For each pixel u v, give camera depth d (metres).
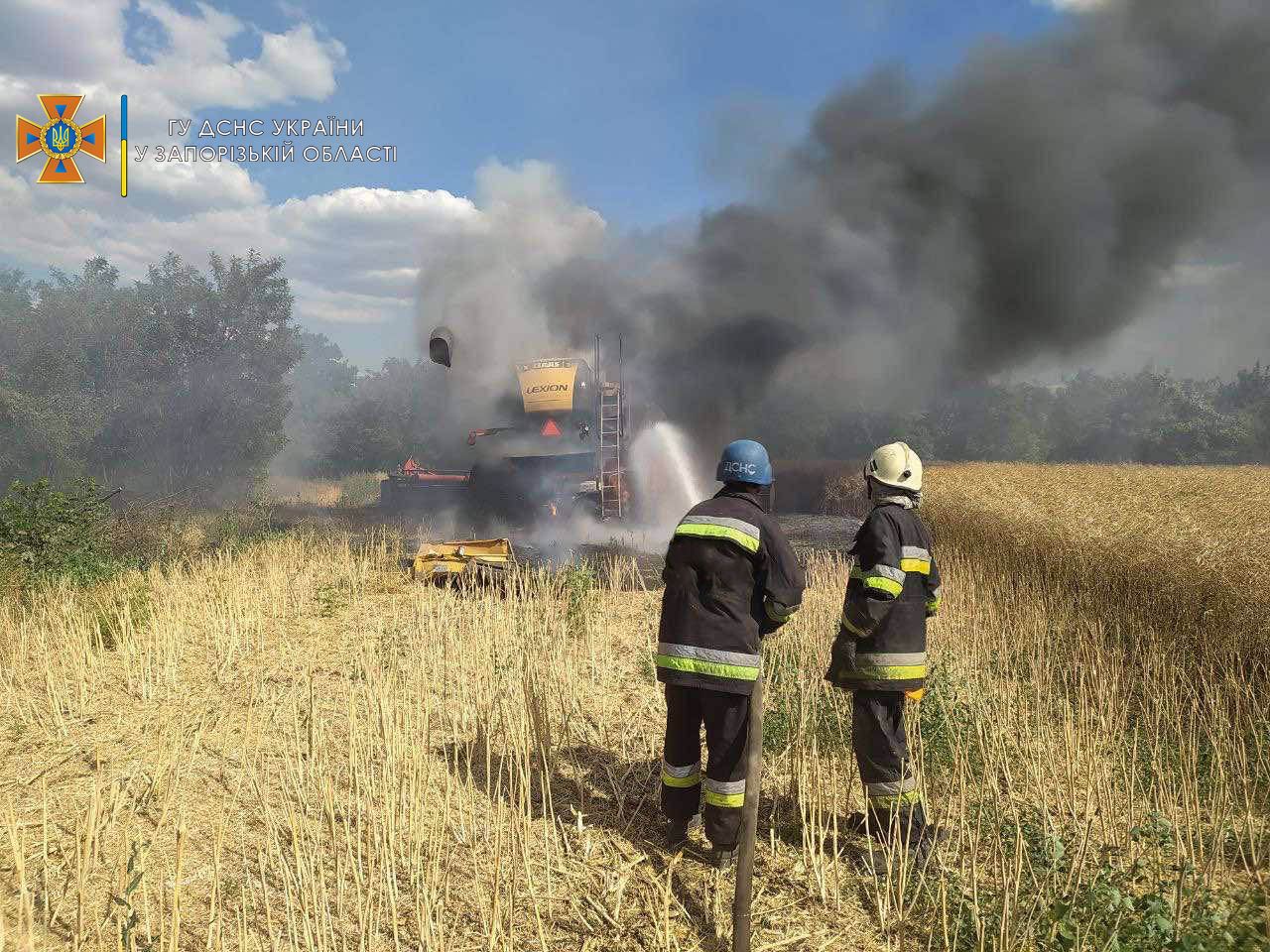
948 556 11.28
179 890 2.89
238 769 4.64
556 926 3.43
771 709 5.32
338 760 4.79
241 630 7.47
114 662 6.55
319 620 7.97
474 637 6.93
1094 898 3.33
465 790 4.53
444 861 3.87
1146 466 27.48
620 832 4.20
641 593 9.97
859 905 3.63
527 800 3.82
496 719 5.45
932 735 4.90
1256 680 6.09
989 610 8.24
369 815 4.07
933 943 3.36
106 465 30.08
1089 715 5.66
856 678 3.98
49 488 10.34
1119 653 6.75
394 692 5.72
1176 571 7.80
